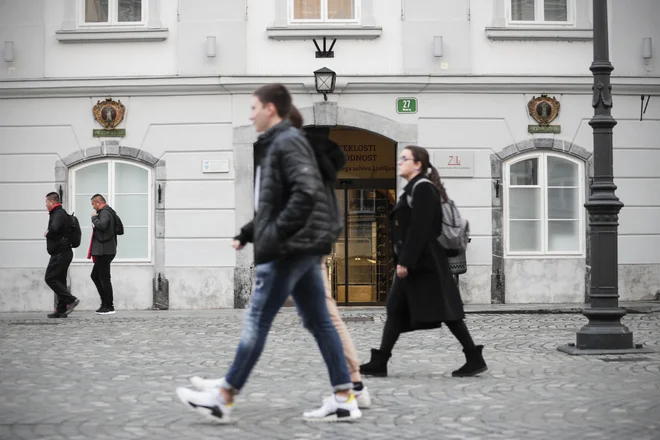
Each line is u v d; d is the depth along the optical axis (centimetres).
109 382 1104
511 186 2312
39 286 2291
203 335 1639
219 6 2280
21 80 2286
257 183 834
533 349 1398
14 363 1274
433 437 797
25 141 2298
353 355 925
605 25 1397
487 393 1012
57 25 2298
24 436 802
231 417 886
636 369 1187
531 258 2303
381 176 2441
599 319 1363
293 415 896
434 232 1097
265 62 2283
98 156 2292
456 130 2292
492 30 2288
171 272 2273
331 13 2300
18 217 2295
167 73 2286
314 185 802
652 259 2319
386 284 2461
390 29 2292
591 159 2314
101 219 2122
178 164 2283
